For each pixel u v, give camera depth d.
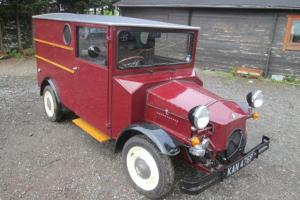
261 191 4.03
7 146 4.89
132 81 3.95
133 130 3.76
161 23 4.48
